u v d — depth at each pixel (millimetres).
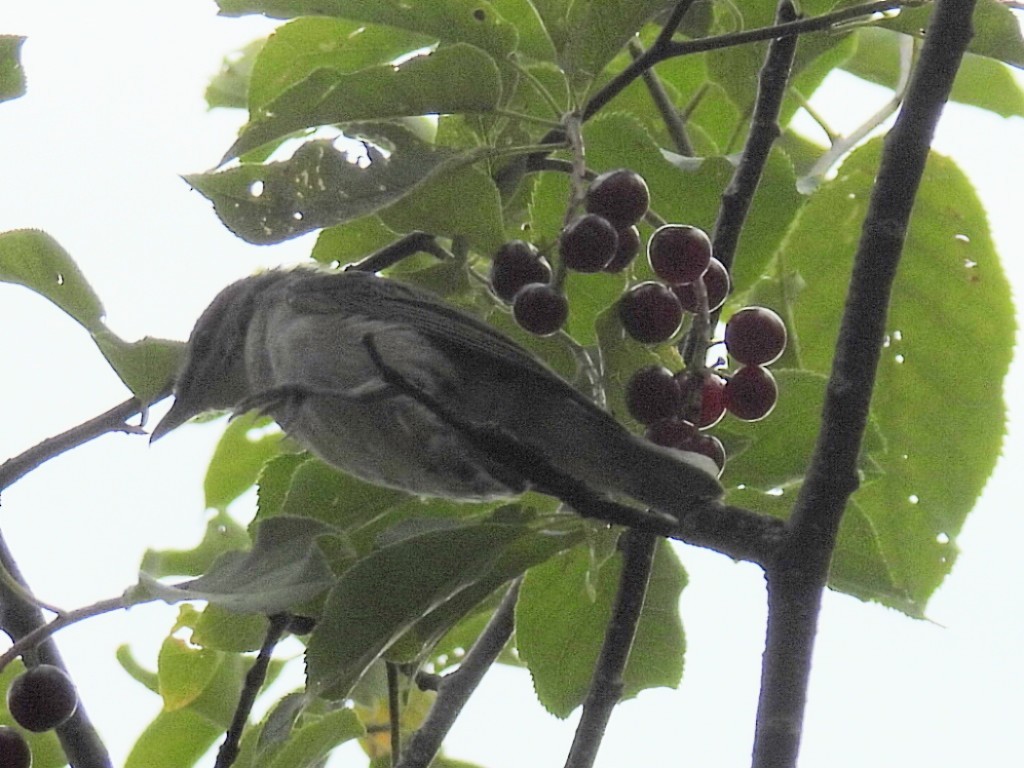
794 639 5055
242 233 5988
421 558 5801
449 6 6438
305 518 6094
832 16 6375
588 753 5715
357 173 6070
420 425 6660
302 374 7426
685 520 5332
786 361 7320
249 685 6203
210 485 8008
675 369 6352
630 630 5914
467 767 7641
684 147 7582
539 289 5812
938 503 7355
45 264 6945
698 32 8016
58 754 7512
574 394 6145
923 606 7387
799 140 8242
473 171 6344
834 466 5141
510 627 7160
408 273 7121
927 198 7406
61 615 5969
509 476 6566
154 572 7402
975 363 7348
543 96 6625
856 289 5238
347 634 5848
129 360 7160
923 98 5316
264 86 7457
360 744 7848
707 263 5762
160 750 7508
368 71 6094
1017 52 6695
